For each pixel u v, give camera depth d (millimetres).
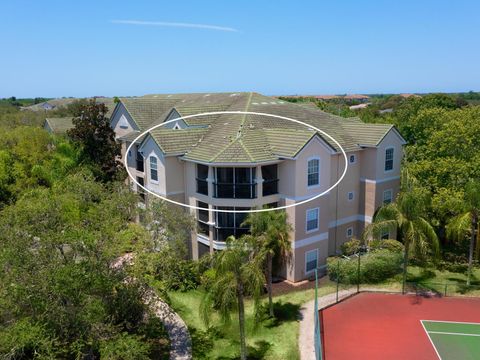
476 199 28906
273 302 27844
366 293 29516
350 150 33875
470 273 30234
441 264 34281
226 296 19672
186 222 28750
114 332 18594
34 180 43625
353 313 26641
